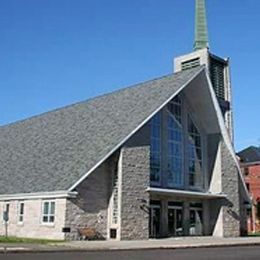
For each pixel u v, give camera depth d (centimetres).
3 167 3962
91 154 3256
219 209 3966
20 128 4644
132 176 3262
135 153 3306
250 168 7050
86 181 3109
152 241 3041
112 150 3166
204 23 6150
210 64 5447
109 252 2212
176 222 3816
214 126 4062
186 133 3984
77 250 2255
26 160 3819
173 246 2614
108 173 3253
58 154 3556
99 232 3138
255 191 6875
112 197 3222
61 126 4044
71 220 3005
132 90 3925
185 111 4012
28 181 3438
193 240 3253
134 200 3250
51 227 3058
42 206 3175
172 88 3600
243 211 4234
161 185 3688
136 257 1908
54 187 3122
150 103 3519
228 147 4075
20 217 3341
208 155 4100
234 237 3859
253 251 2386
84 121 3853
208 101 3953
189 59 5600
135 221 3228
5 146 4409
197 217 3978
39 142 4006
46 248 2242
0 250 2073
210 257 1953
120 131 3341
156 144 3722
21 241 2733
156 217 3681
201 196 3850
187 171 3919
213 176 4034
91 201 3122
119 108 3725
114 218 3194
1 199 3528
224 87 5562
